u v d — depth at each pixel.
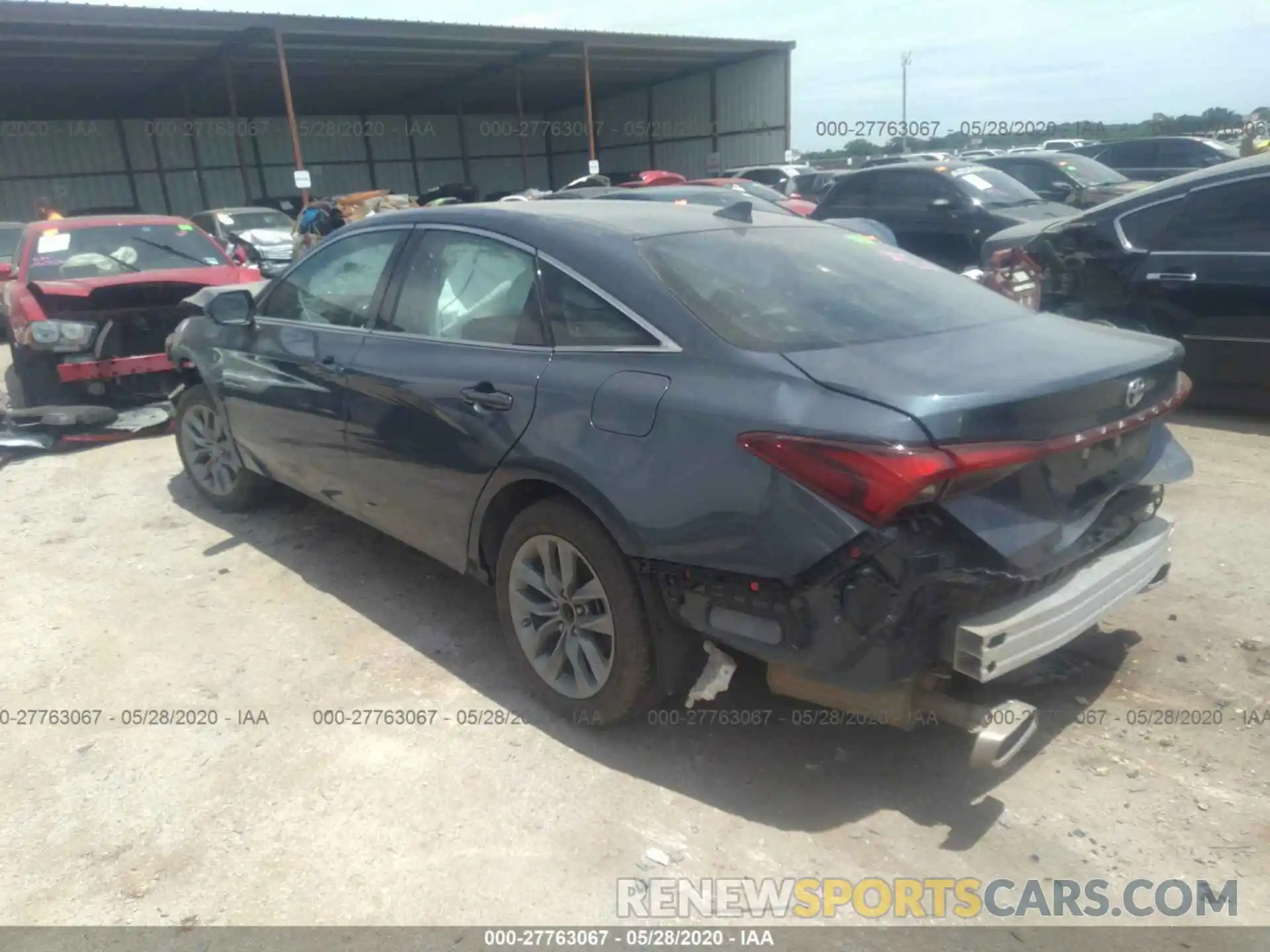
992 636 2.47
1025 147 33.09
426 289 3.77
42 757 3.22
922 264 3.77
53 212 15.05
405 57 24.95
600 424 2.94
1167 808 2.81
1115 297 6.81
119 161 30.17
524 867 2.66
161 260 8.05
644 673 3.00
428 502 3.64
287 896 2.58
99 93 26.41
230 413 4.88
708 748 3.15
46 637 4.05
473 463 3.36
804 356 2.74
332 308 4.25
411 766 3.11
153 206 30.91
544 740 3.22
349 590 4.41
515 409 3.20
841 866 2.63
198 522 5.34
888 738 3.19
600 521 2.99
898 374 2.59
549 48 25.45
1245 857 2.62
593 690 3.16
